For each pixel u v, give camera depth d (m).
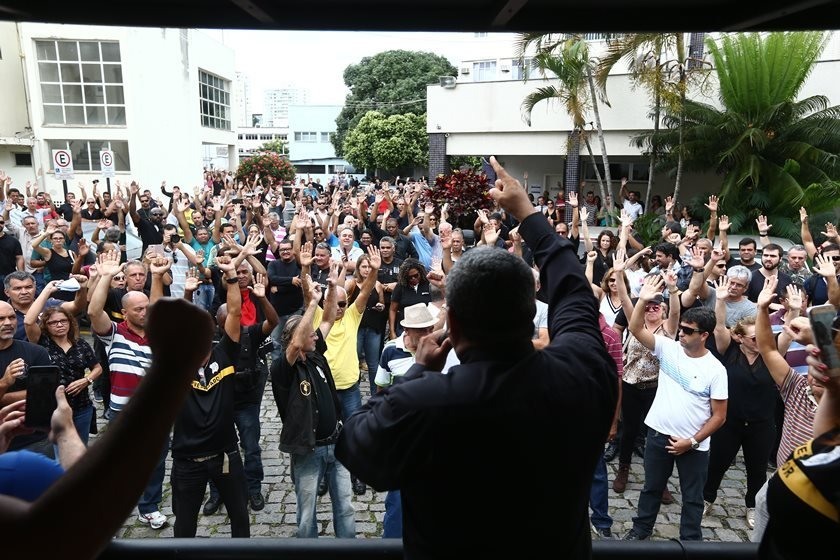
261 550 1.46
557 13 1.92
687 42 18.72
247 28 1.89
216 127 34.16
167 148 26.25
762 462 4.77
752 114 16.78
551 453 1.19
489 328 1.23
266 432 6.62
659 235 14.84
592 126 19.83
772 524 1.21
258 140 98.88
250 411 5.12
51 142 24.41
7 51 24.62
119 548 1.44
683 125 17.05
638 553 1.50
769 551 1.23
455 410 1.15
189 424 4.02
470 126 22.58
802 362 4.82
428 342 1.53
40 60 23.56
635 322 4.52
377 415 1.24
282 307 7.64
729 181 16.34
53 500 0.63
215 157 47.12
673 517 5.11
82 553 0.64
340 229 8.88
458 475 1.16
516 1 1.68
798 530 1.14
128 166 24.86
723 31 1.95
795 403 3.63
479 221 10.53
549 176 24.39
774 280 3.83
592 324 1.46
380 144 39.75
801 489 1.14
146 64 24.62
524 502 1.18
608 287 6.05
